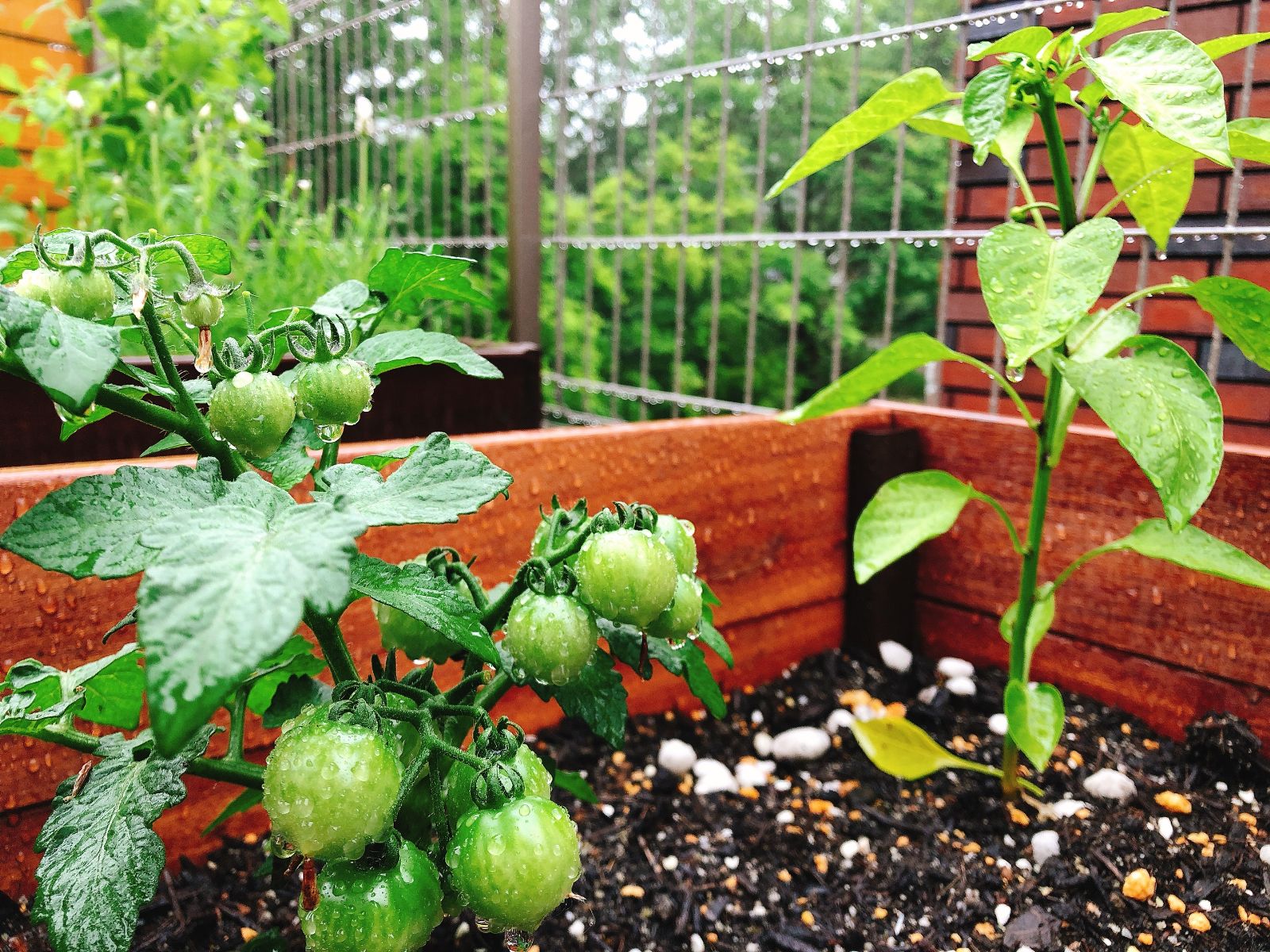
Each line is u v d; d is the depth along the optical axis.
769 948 1.15
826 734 1.61
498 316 2.81
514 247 2.63
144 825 0.71
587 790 1.16
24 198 3.80
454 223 3.64
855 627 1.94
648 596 0.74
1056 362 1.10
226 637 0.48
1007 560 1.79
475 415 2.02
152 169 2.69
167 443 0.80
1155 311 2.30
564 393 3.40
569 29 4.04
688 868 1.28
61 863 0.69
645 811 1.39
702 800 1.44
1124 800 1.40
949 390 2.79
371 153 3.61
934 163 4.23
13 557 1.05
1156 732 1.60
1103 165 1.34
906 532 1.37
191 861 1.22
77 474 1.09
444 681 1.38
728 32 2.13
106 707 0.91
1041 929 1.15
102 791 0.74
